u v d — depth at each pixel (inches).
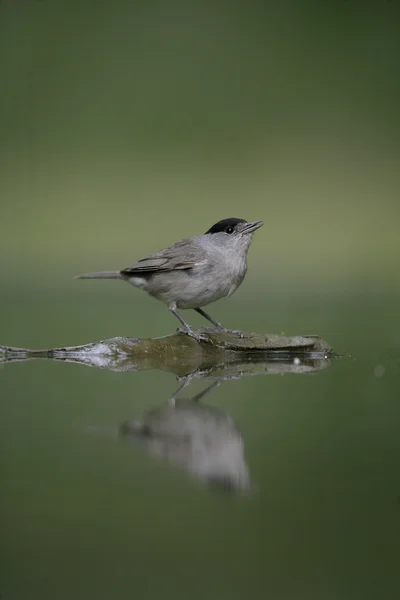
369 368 379.6
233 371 378.0
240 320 527.8
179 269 402.9
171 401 311.0
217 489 219.9
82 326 508.1
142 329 492.7
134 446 256.7
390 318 531.8
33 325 514.6
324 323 511.8
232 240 407.8
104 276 428.5
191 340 406.0
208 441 259.6
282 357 407.2
